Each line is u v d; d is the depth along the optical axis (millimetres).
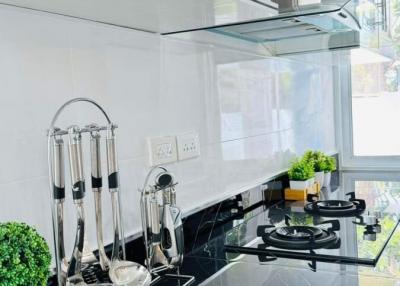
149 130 1280
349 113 2918
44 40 972
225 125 1685
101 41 1123
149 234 1099
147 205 1098
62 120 1014
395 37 2475
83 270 963
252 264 1188
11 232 695
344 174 2740
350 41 1886
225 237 1441
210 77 1592
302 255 1224
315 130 2666
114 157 997
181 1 940
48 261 742
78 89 1055
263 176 1981
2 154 882
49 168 917
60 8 935
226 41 1698
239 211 1739
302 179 2020
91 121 1089
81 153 923
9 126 896
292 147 2324
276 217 1679
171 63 1383
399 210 1715
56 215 892
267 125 2041
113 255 1009
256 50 1937
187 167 1446
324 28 1592
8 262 679
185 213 1411
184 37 1443
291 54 2096
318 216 1657
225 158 1677
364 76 2871
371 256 1183
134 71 1230
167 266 1106
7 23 897
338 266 1138
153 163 1281
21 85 921
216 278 1097
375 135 2875
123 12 1008
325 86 2828
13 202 900
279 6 1151
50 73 985
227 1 976
